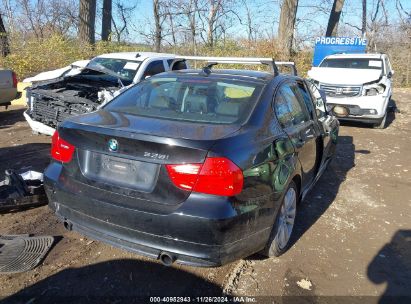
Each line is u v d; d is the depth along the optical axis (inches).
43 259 126.6
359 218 179.0
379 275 133.0
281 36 626.2
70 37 598.5
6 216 154.9
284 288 121.4
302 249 146.1
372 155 295.1
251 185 105.0
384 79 382.3
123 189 104.5
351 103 370.9
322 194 207.3
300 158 142.2
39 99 249.8
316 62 641.0
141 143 101.2
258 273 128.0
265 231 115.9
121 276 120.8
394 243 156.9
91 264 125.8
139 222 101.6
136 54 333.4
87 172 111.2
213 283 120.8
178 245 99.9
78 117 123.8
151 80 149.3
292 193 141.6
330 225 169.3
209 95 130.8
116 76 282.8
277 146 121.2
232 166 99.0
